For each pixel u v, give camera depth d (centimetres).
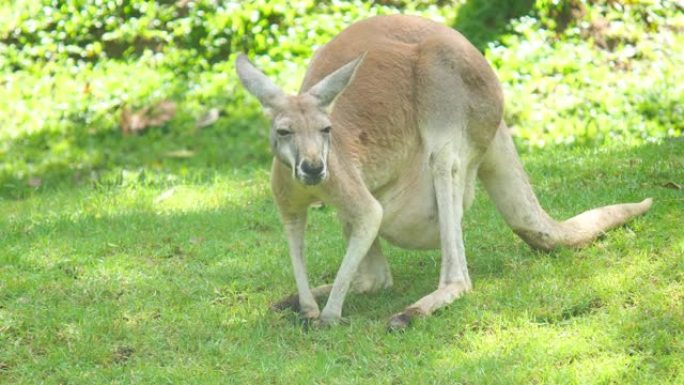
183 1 1994
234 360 947
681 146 1491
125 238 1298
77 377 932
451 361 916
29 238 1313
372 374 910
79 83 1888
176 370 933
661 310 970
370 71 1040
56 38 1961
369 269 1123
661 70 1792
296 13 1945
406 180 1073
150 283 1153
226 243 1284
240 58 999
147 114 1802
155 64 1920
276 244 1277
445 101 1045
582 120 1691
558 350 919
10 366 967
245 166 1648
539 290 1034
